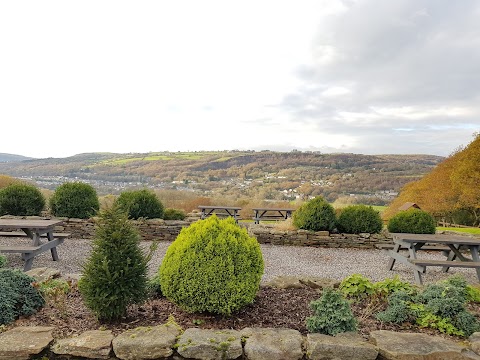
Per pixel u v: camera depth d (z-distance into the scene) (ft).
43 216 31.78
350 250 30.45
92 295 10.97
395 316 11.78
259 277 12.33
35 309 11.87
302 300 13.62
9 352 9.42
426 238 21.12
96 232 11.45
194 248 11.66
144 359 9.50
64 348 9.61
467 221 70.18
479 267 19.84
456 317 11.51
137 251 11.58
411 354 9.37
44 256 24.22
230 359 9.52
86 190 32.68
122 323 11.28
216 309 11.42
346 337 10.21
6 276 11.87
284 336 10.19
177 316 11.89
